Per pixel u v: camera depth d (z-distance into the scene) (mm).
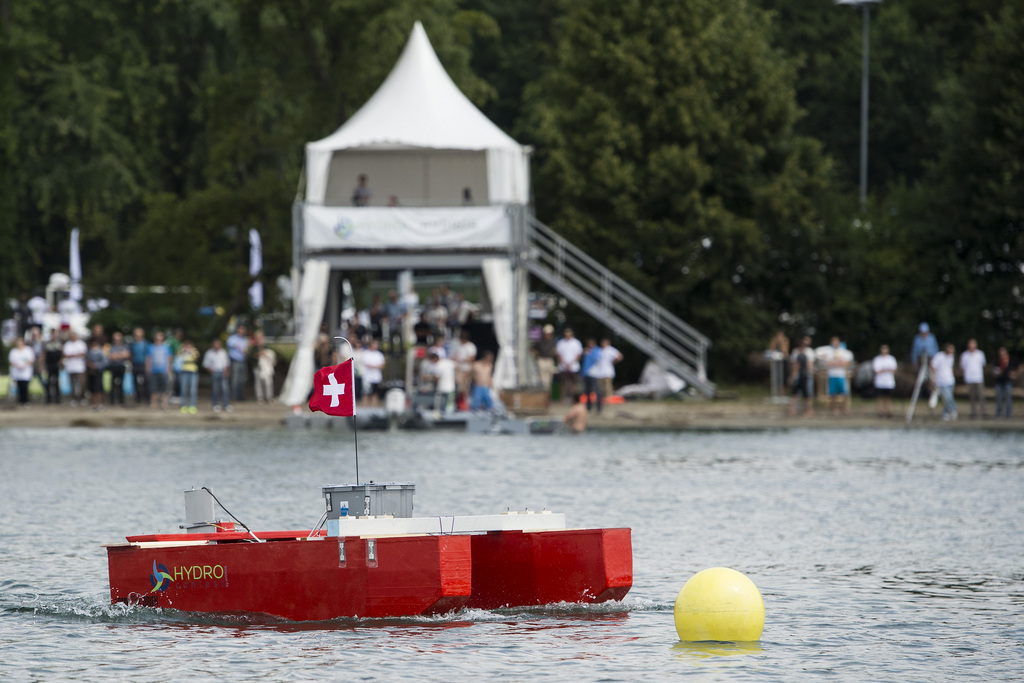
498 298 157750
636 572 60250
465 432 134250
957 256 180625
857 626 49938
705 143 187375
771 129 193500
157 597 52250
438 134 159125
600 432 135250
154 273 198000
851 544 67688
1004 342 178000
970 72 181750
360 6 182250
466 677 42500
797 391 149625
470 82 197500
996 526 73500
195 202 194500
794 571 60594
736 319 187750
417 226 156125
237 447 116250
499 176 158875
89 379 156375
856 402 170625
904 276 181250
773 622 50656
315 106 192750
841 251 185625
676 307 186875
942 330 181000
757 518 76062
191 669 43469
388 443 121312
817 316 190000
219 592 51281
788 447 118688
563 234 184625
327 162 158500
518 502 81000
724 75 191250
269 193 194500
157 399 156250
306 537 55531
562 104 195250
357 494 52719
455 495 84188
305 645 46781
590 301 164625
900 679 42531
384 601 49969
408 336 162375
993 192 175125
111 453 110750
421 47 169500
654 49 187250
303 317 158000
